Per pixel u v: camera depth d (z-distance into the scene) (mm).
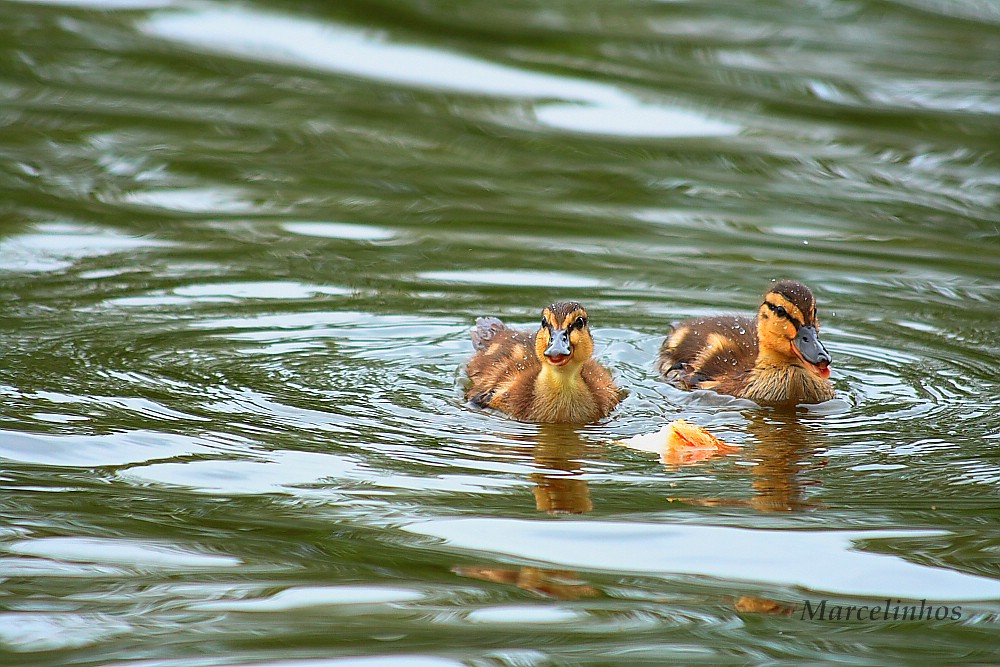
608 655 7250
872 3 26656
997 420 11875
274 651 7219
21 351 12891
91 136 19797
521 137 20469
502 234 17312
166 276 15461
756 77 22828
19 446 10508
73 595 7914
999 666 7219
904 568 8531
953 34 25656
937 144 20422
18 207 17422
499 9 25594
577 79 22625
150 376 12422
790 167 19562
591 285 15797
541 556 8672
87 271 15484
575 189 18828
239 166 19234
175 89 21641
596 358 13930
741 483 10195
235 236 16906
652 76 22859
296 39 23781
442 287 15570
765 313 13141
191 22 24312
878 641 7496
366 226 17438
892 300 15461
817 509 9609
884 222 17844
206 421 11320
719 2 26656
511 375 12617
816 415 12289
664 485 10180
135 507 9375
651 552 8766
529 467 10547
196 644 7273
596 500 9750
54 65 22172
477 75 22656
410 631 7504
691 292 15641
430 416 11914
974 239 17453
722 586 8250
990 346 14055
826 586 8273
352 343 13875
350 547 8750
